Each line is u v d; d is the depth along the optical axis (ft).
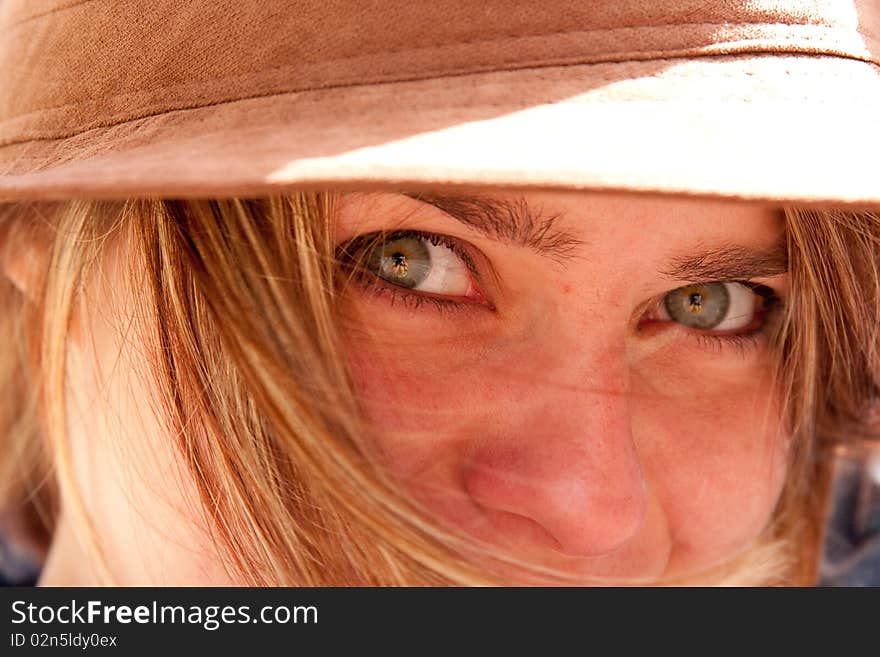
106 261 2.53
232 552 2.52
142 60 1.97
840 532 4.24
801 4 1.87
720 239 2.18
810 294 2.68
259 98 1.85
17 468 3.85
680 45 1.81
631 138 1.66
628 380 2.57
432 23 1.78
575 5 1.78
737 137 1.70
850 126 1.82
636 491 2.29
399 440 2.33
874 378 3.29
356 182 1.53
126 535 2.77
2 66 2.39
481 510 2.38
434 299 2.27
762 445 2.87
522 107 1.72
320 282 2.20
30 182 1.80
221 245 2.28
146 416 2.54
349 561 2.53
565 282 2.16
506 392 2.27
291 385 2.30
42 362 2.98
